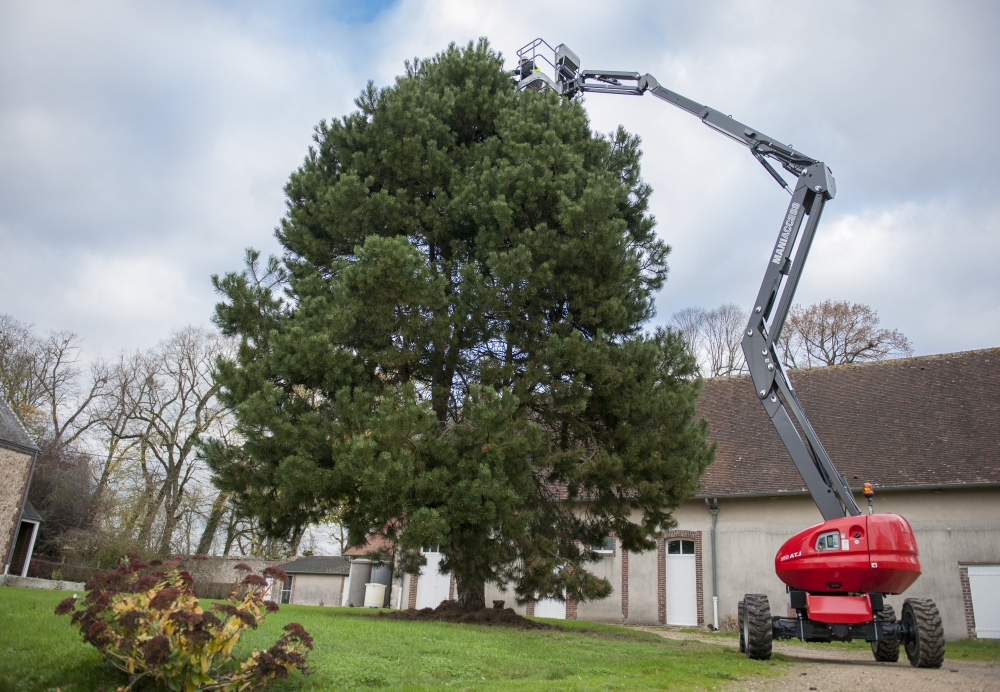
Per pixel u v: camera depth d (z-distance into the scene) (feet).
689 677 27.96
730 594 68.23
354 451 36.27
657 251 52.19
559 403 42.93
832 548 34.50
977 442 64.90
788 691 25.98
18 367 122.01
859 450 69.10
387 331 43.14
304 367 40.32
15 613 27.45
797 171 40.14
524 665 28.04
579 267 44.80
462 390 46.65
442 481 37.91
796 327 120.06
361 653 26.76
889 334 112.98
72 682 18.86
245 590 20.71
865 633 35.63
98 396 122.83
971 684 28.53
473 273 43.21
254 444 40.14
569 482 44.65
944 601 60.85
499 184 44.70
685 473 42.93
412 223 46.60
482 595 47.47
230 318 44.91
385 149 47.85
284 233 49.75
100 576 19.27
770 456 72.69
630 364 43.11
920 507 63.57
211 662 17.85
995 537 60.34
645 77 50.31
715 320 139.44
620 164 53.78
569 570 42.11
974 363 73.77
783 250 38.65
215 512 116.78
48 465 117.50
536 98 50.70
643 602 71.97
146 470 118.93
